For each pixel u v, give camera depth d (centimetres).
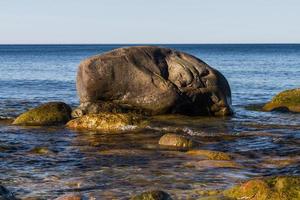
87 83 2720
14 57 15012
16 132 2322
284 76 6588
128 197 1262
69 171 1560
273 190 1183
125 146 1966
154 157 1742
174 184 1388
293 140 2086
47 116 2577
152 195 1161
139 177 1468
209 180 1431
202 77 2839
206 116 2798
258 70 8069
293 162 1652
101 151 1866
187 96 2778
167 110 2764
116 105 2717
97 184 1396
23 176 1502
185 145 1953
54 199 1240
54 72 7700
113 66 2742
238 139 2117
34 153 1850
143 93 2744
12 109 3167
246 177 1465
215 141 2075
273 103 3138
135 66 2767
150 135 2212
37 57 14975
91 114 2488
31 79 6150
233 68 8800
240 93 4353
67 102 3634
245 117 2783
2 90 4594
